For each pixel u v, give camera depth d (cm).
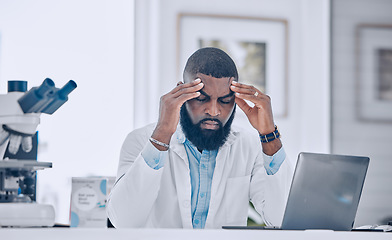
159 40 355
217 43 360
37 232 118
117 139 350
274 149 187
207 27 359
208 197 202
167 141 174
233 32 361
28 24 347
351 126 376
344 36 377
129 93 352
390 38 383
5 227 132
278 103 366
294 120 369
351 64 378
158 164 173
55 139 345
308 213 151
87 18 351
